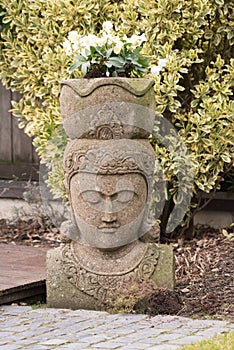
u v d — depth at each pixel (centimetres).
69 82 736
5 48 1010
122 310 715
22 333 650
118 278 732
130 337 631
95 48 752
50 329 661
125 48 761
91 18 909
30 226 1076
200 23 891
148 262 736
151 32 885
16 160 1172
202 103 888
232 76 892
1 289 742
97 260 739
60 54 898
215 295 745
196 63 940
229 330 645
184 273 824
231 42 926
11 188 1130
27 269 830
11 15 959
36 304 772
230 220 1020
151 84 738
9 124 1173
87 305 736
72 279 739
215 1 898
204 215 1031
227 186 1020
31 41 957
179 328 656
